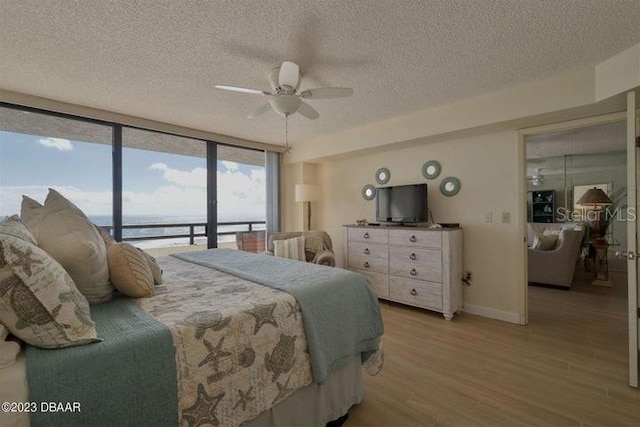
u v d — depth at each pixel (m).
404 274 3.44
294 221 4.96
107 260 1.42
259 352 1.24
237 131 3.97
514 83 2.51
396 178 3.95
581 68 2.24
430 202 3.64
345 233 4.04
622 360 2.21
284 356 1.32
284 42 1.88
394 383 1.96
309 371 1.42
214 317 1.16
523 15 1.62
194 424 1.04
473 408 1.71
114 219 3.33
